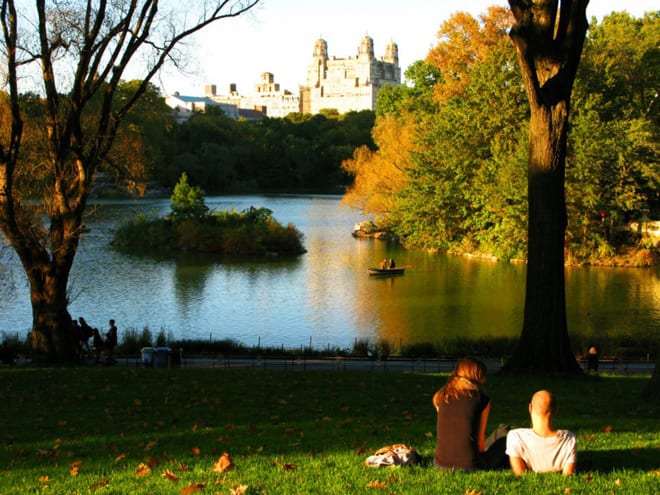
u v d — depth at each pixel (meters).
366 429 11.84
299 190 164.88
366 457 9.27
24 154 26.72
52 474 9.34
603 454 9.36
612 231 62.09
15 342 30.95
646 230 61.12
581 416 13.18
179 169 145.75
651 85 63.25
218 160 155.62
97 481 8.74
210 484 8.15
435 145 70.06
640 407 14.43
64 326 24.91
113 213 99.31
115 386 17.95
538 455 7.90
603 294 46.75
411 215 70.38
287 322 40.88
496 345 30.59
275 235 70.56
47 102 23.28
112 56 23.39
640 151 58.66
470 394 8.11
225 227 74.38
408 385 18.23
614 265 58.88
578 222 58.38
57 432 12.66
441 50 79.00
